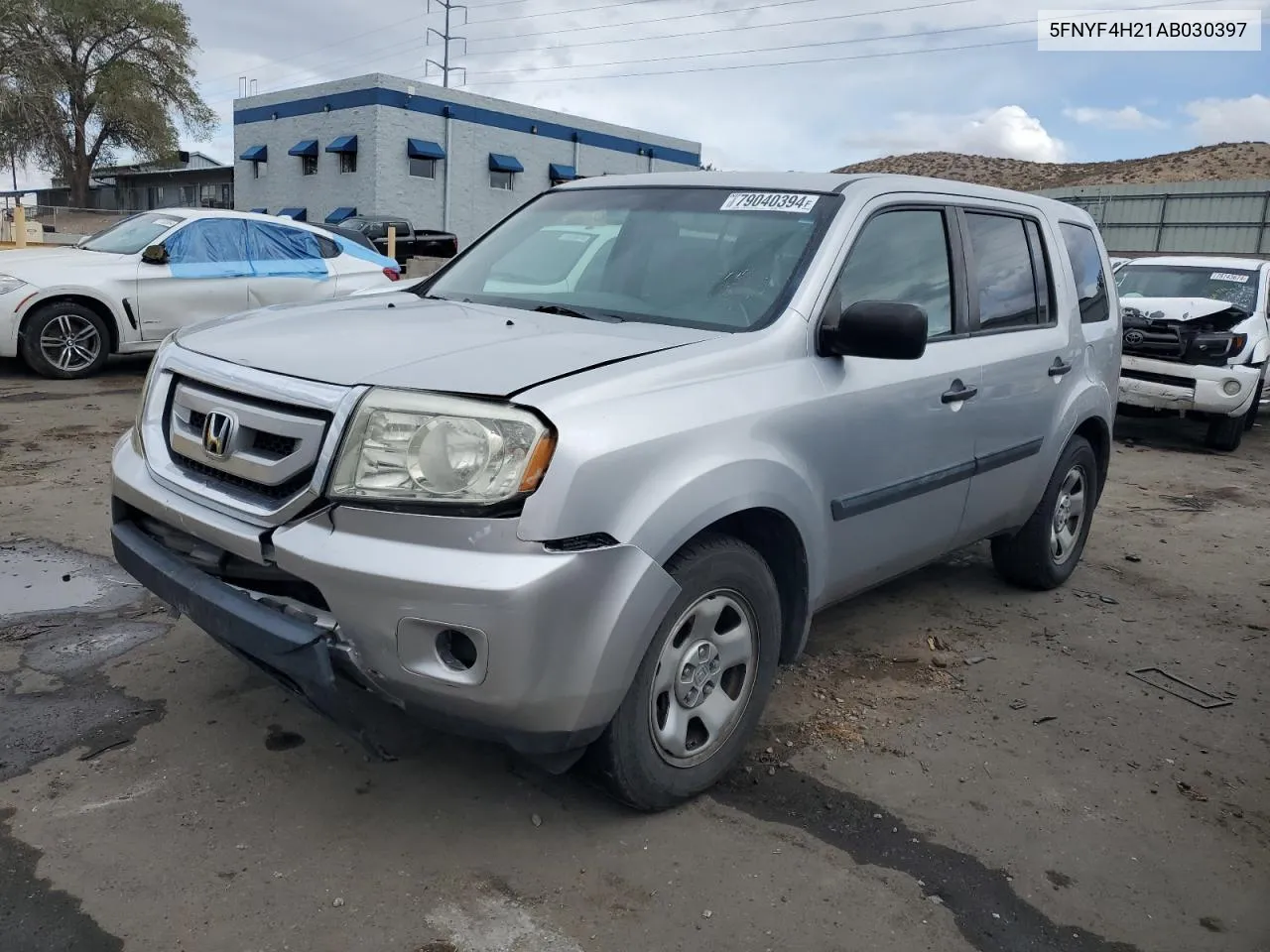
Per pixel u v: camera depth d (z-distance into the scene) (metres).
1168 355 10.23
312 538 2.57
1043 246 4.85
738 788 3.25
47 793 2.99
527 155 39.59
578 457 2.52
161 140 46.94
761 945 2.55
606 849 2.88
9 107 43.47
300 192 38.41
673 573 2.83
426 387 2.57
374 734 2.72
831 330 3.35
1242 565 6.21
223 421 2.81
